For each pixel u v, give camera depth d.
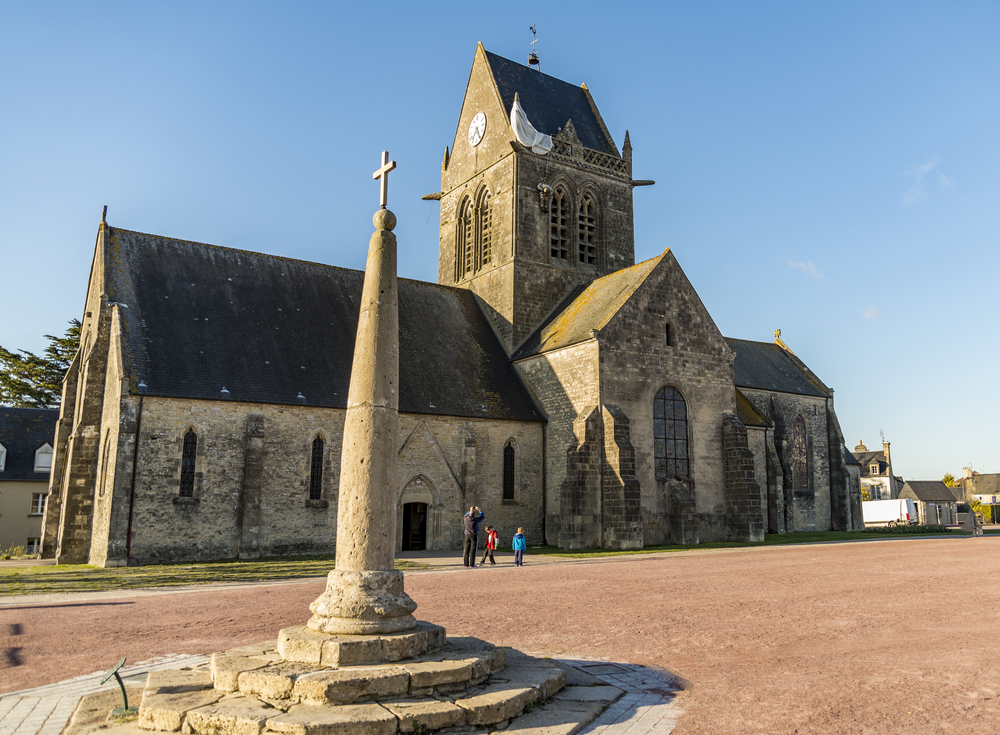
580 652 10.41
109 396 30.17
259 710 6.96
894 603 14.03
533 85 48.22
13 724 7.47
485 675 8.16
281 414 31.09
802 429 52.91
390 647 8.00
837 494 52.78
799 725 6.93
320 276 38.72
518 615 13.46
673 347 37.53
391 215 9.85
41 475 53.28
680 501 35.38
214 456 29.44
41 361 63.94
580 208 46.25
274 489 30.48
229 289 34.66
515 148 43.47
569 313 40.97
